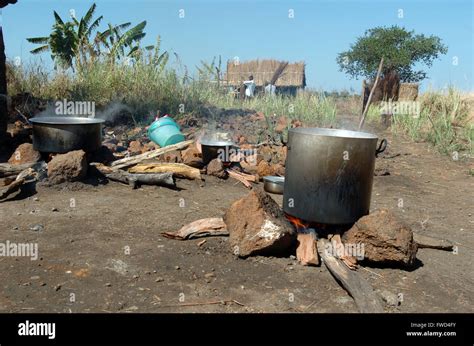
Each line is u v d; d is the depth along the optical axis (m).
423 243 4.83
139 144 8.16
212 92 12.55
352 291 3.59
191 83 11.71
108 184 6.38
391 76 12.17
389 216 4.15
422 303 3.62
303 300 3.54
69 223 4.83
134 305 3.33
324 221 4.27
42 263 3.88
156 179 6.39
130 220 5.04
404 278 4.04
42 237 4.43
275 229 4.16
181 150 7.76
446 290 3.87
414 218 5.99
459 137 10.62
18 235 4.46
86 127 6.43
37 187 5.97
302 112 11.57
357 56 28.98
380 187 7.51
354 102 13.76
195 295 3.52
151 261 4.03
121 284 3.61
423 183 7.92
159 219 5.12
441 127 10.75
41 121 6.46
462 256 4.71
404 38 28.98
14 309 3.20
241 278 3.83
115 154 7.75
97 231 4.65
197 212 5.49
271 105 12.20
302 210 4.34
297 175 4.35
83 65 11.33
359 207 4.29
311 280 3.87
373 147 4.28
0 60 7.48
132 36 19.83
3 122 7.49
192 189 6.56
